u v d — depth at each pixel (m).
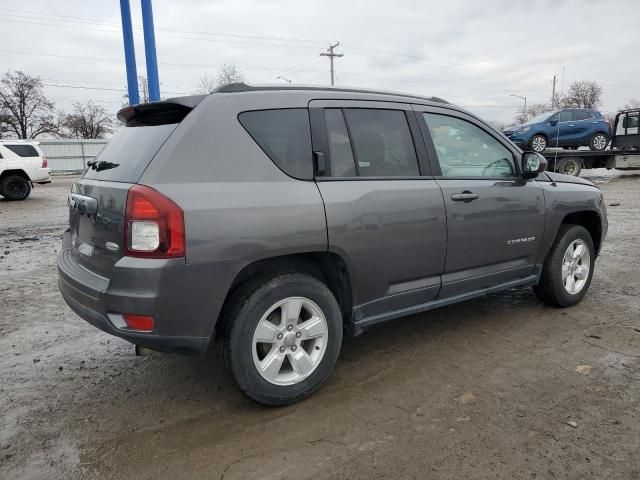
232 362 2.90
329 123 3.30
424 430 2.84
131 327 2.70
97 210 2.94
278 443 2.76
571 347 3.91
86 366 3.80
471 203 3.85
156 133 2.95
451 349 3.93
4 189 16.52
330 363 3.25
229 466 2.57
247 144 2.96
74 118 66.50
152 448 2.74
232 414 3.07
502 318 4.59
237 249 2.79
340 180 3.25
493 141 4.23
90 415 3.09
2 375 3.65
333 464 2.56
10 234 10.00
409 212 3.48
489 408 3.05
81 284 2.95
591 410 3.00
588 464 2.51
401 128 3.65
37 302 5.43
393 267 3.46
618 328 4.29
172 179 2.72
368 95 3.57
